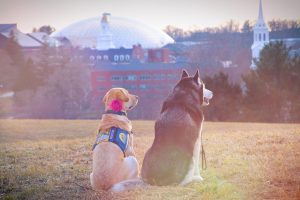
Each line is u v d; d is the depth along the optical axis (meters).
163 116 5.65
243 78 28.55
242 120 26.19
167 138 5.46
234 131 12.41
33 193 5.78
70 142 10.60
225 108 26.08
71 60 39.94
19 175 6.89
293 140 9.34
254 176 6.07
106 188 5.25
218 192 5.29
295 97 27.28
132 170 5.39
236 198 5.16
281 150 8.09
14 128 16.19
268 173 6.22
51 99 34.41
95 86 36.28
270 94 26.95
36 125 17.53
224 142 9.44
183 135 5.46
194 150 5.55
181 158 5.39
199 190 5.27
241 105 26.62
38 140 12.17
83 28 54.09
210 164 7.02
